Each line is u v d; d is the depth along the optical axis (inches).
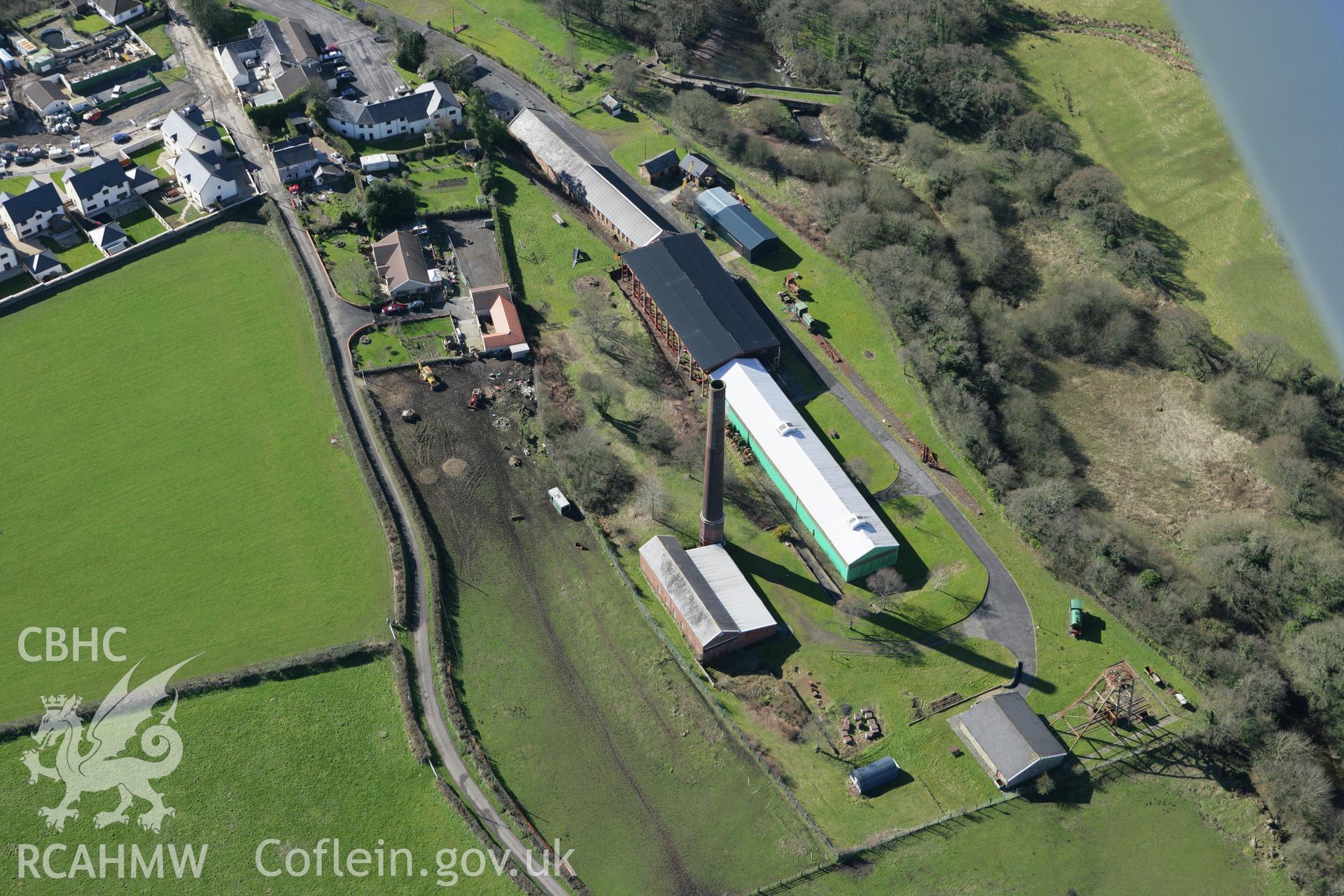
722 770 5467.5
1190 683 5861.2
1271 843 5255.9
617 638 6033.5
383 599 6146.7
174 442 6934.1
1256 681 5693.9
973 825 5285.4
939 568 6397.6
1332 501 6835.6
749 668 5895.7
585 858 5108.3
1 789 5216.5
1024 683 5831.7
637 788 5383.9
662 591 6127.0
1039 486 6722.4
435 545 6422.2
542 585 6274.6
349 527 6505.9
